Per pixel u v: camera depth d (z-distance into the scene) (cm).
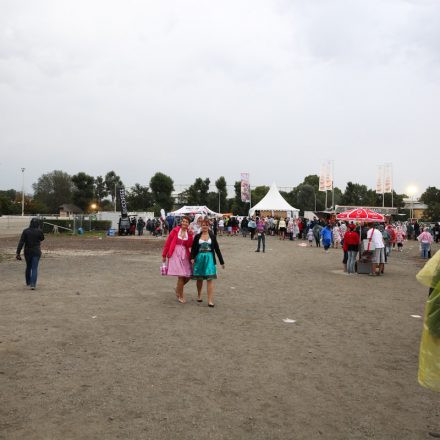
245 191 5484
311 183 10294
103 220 5097
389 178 5544
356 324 774
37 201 10362
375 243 1515
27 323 720
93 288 1093
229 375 498
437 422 391
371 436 361
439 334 277
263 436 355
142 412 394
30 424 365
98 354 564
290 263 1845
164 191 8806
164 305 899
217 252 910
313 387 468
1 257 1872
